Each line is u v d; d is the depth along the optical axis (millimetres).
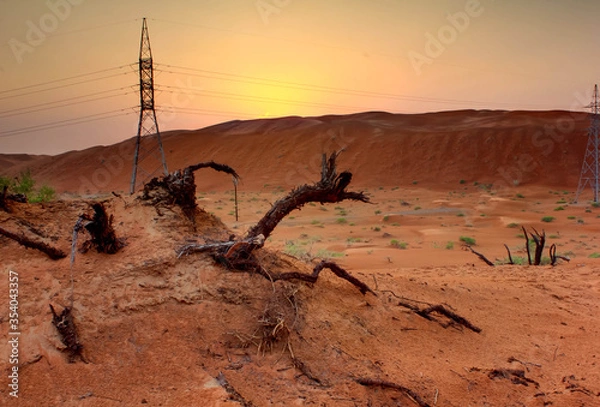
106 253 4707
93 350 3703
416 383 4227
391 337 5062
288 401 3521
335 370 4066
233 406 3275
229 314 4359
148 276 4465
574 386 4727
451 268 13023
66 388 3348
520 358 5355
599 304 8195
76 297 4066
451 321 5918
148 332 3969
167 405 3266
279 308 4570
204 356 3857
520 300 7785
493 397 4348
